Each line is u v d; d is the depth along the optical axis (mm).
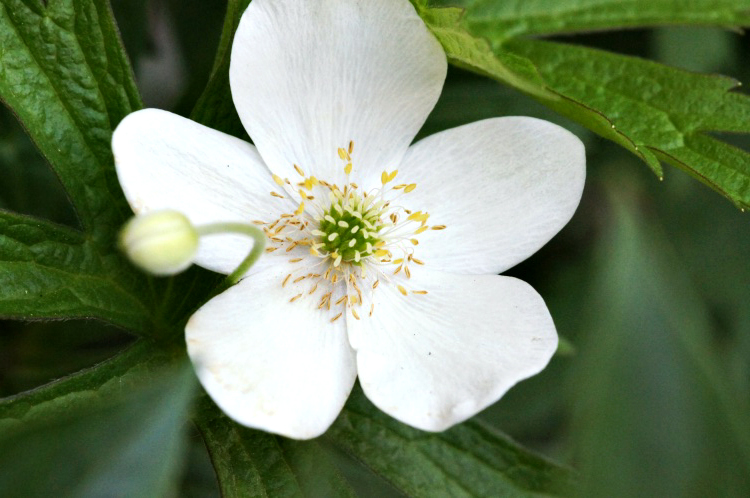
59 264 185
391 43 187
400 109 190
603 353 213
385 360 186
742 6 206
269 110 187
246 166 187
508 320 186
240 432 186
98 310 186
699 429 207
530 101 215
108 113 187
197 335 179
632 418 206
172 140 182
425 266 192
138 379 186
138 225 171
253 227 178
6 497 161
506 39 209
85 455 161
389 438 190
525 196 190
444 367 185
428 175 192
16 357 208
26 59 184
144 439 161
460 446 191
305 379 182
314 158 191
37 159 210
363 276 191
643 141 199
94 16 186
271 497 184
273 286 187
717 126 198
